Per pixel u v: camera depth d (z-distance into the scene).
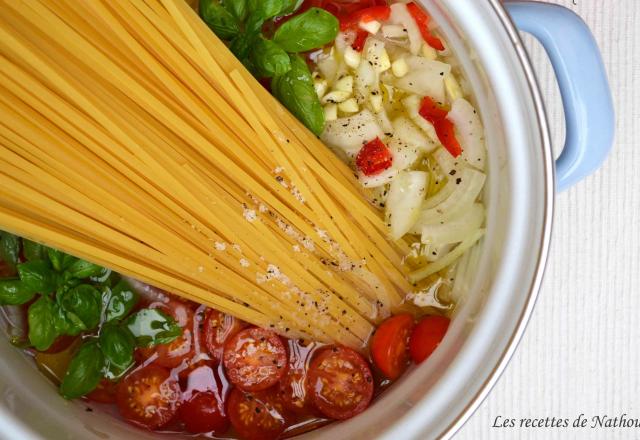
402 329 0.41
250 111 0.37
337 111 0.41
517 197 0.36
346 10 0.41
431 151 0.41
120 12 0.35
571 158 0.38
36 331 0.39
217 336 0.41
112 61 0.36
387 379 0.42
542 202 0.35
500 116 0.36
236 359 0.41
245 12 0.38
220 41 0.37
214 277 0.39
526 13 0.37
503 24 0.34
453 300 0.41
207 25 0.38
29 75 0.34
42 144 0.35
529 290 0.35
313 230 0.39
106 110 0.36
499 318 0.36
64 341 0.41
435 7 0.37
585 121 0.38
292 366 0.41
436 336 0.40
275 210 0.39
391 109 0.41
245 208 0.38
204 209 0.37
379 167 0.40
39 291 0.39
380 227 0.40
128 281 0.41
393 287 0.41
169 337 0.41
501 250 0.36
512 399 0.48
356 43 0.41
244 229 0.38
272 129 0.37
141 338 0.41
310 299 0.40
